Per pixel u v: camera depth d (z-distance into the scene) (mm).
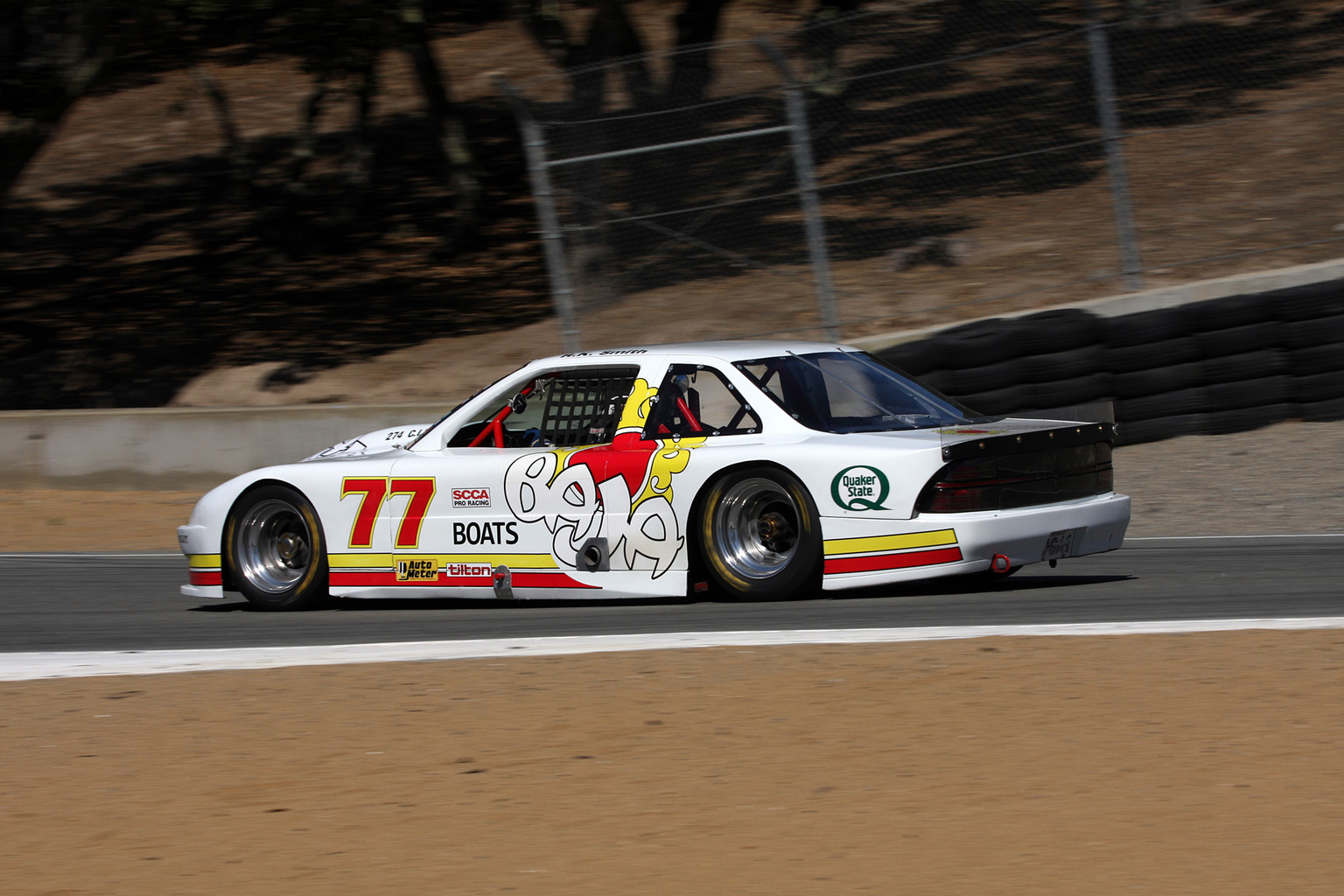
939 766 15422
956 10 55750
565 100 47531
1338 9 62406
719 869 12844
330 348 63625
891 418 26484
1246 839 13008
